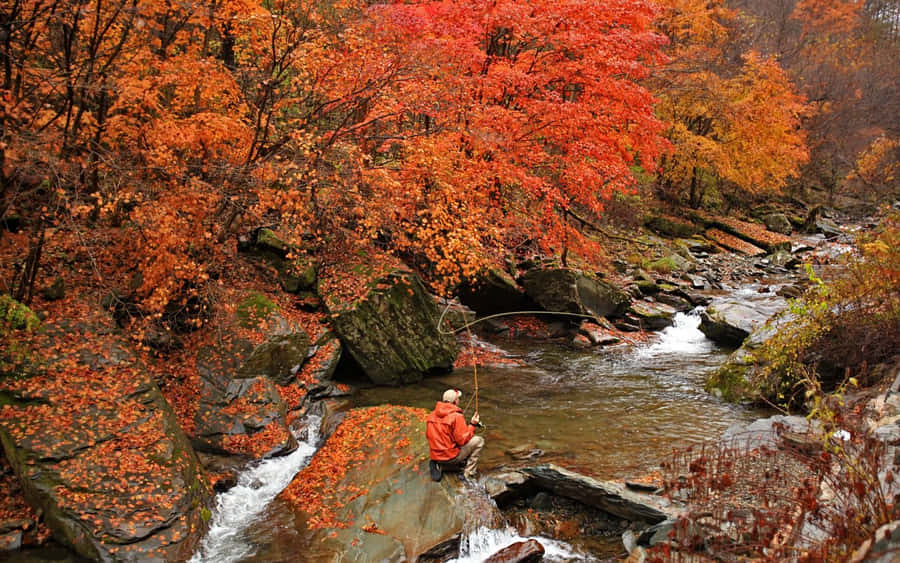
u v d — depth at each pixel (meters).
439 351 12.19
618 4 13.55
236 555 6.21
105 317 8.57
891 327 8.71
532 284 15.80
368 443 8.16
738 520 5.17
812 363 9.57
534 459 8.20
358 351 11.28
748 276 23.50
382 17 10.70
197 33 10.81
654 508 6.33
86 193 9.19
